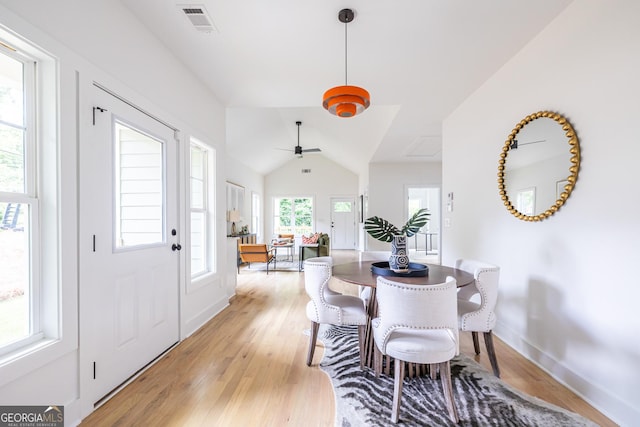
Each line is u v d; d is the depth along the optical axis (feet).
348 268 8.05
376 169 23.20
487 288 6.44
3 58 4.32
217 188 11.46
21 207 4.45
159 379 6.49
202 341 8.57
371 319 6.86
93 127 5.44
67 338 4.84
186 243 8.89
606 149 5.29
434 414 5.28
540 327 7.00
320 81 9.86
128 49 6.42
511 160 7.97
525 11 6.37
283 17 6.69
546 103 6.81
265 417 5.26
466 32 7.16
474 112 10.36
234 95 11.05
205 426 5.04
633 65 4.82
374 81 9.70
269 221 33.58
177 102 8.47
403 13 6.54
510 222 8.16
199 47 7.92
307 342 8.50
